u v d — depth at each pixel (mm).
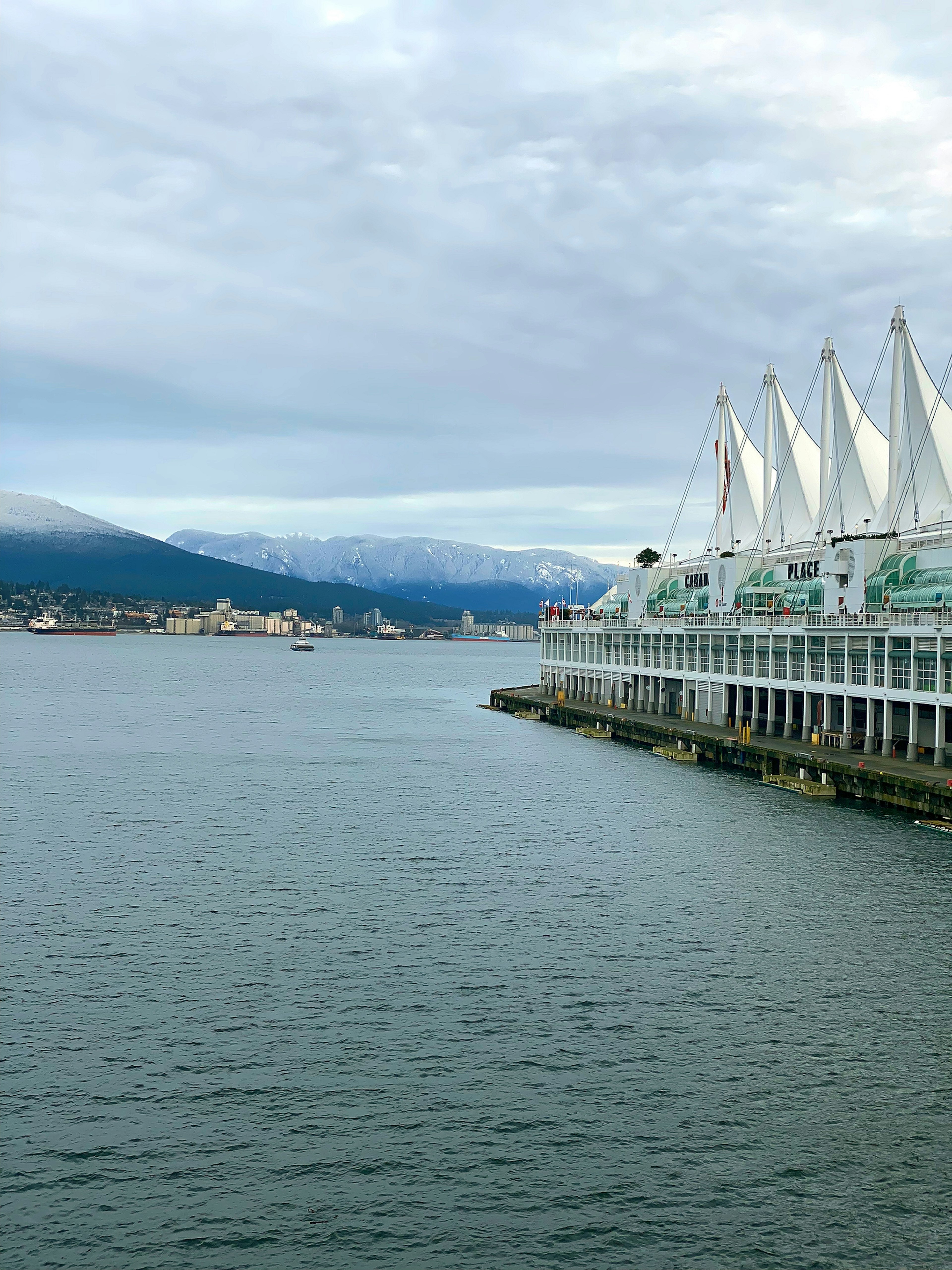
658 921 57938
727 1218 32375
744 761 108875
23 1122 36625
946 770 88812
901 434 131750
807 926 57125
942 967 51344
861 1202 33188
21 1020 44250
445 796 97312
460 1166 34656
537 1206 32812
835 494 142375
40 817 86438
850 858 71500
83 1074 39844
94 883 65062
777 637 113812
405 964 51000
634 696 156500
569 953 52781
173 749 135000
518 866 70000
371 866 70000
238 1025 44094
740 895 62875
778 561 135125
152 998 46656
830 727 107375
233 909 59719
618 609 170750
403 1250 31016
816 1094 39094
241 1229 31750
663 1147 35750
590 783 103938
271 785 103812
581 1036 43406
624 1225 32031
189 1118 37094
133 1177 33906
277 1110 37625
